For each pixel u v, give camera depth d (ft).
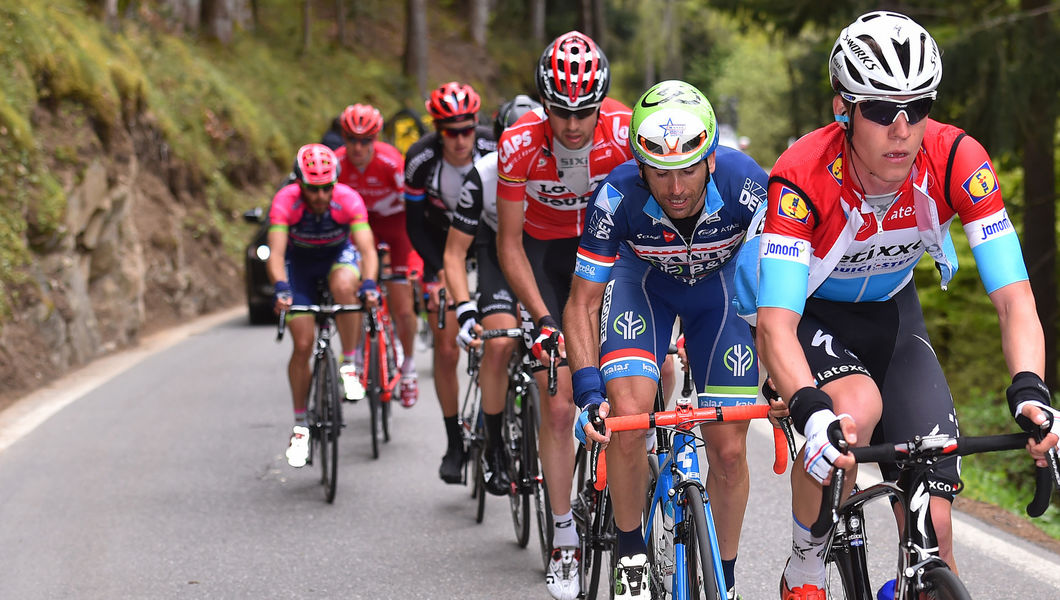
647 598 19.34
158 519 31.78
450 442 33.65
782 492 32.19
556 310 25.81
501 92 241.76
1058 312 68.95
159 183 95.20
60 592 25.55
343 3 213.46
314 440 36.70
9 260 58.59
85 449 41.09
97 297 71.56
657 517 19.69
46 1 83.10
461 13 268.41
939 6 66.74
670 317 20.57
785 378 14.51
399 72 207.00
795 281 15.19
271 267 36.14
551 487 23.71
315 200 36.09
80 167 68.74
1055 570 24.30
